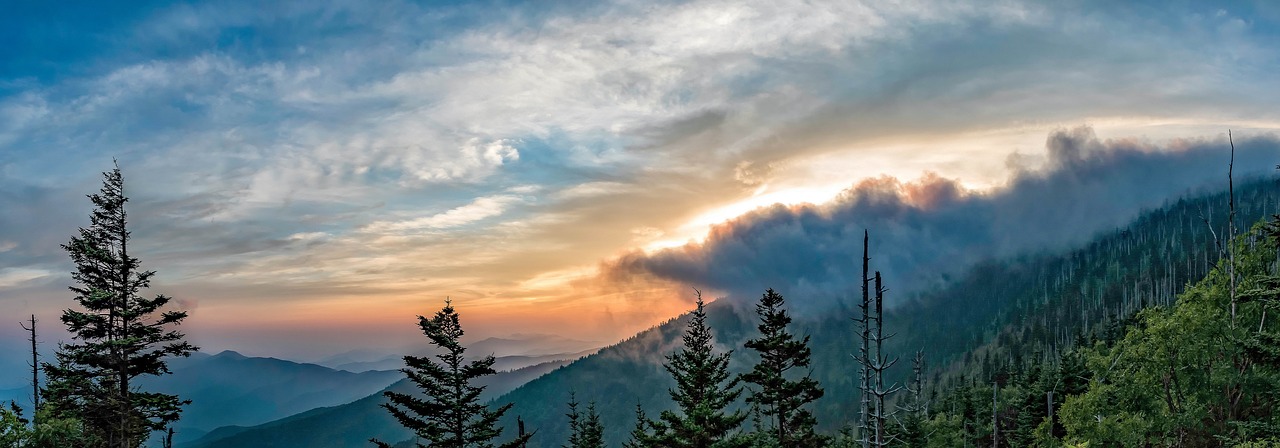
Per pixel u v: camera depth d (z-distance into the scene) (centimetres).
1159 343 3412
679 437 3528
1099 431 3509
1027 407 6425
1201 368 3294
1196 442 3428
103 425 3628
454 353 3509
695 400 3959
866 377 2641
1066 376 6200
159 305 3794
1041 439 4647
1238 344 3094
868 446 2619
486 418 3484
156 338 3750
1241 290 3291
